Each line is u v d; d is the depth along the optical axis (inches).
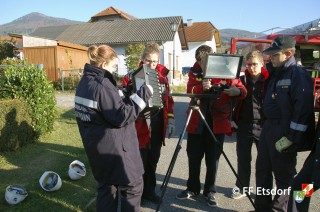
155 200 151.8
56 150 221.8
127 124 101.8
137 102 102.4
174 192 165.5
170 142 276.1
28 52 695.1
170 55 1046.4
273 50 117.3
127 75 141.3
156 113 132.4
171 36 966.4
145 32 1023.0
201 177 187.9
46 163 194.5
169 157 229.1
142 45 777.6
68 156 210.1
